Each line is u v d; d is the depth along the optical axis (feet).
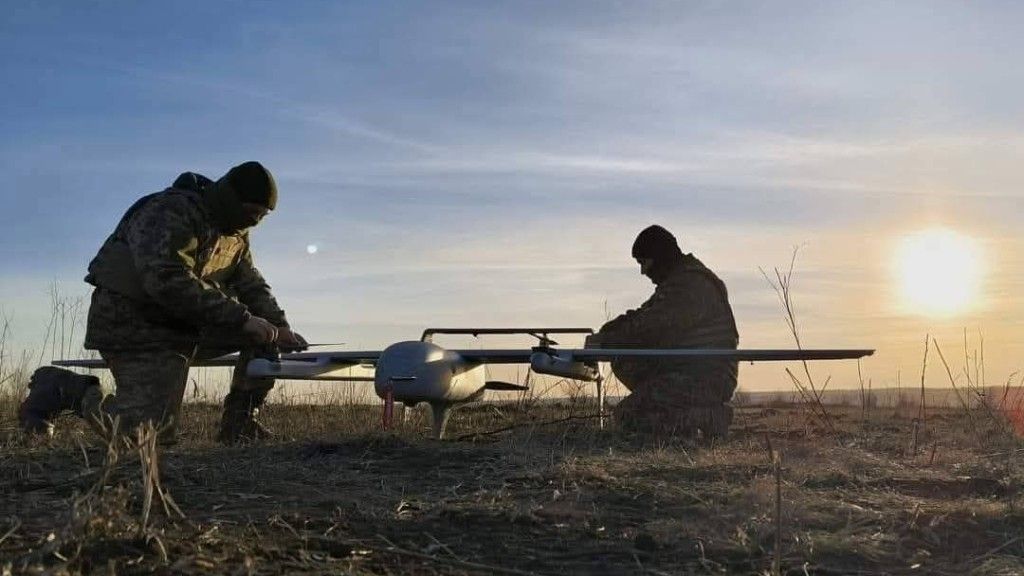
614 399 35.83
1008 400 28.55
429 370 24.08
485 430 29.30
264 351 23.39
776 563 10.61
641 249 27.78
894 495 15.65
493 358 25.63
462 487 16.25
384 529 12.54
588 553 11.63
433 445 21.33
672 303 26.08
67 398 22.72
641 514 13.87
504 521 13.12
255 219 21.97
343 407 34.91
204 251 21.59
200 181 22.41
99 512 10.28
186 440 23.20
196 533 11.23
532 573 10.74
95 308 21.06
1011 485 16.93
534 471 17.38
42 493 14.23
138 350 21.01
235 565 9.96
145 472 10.50
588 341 26.99
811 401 27.12
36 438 22.11
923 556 11.86
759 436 27.04
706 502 14.56
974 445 24.90
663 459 19.47
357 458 19.33
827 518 13.46
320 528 12.41
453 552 11.55
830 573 11.07
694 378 26.02
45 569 8.98
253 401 23.63
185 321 21.54
